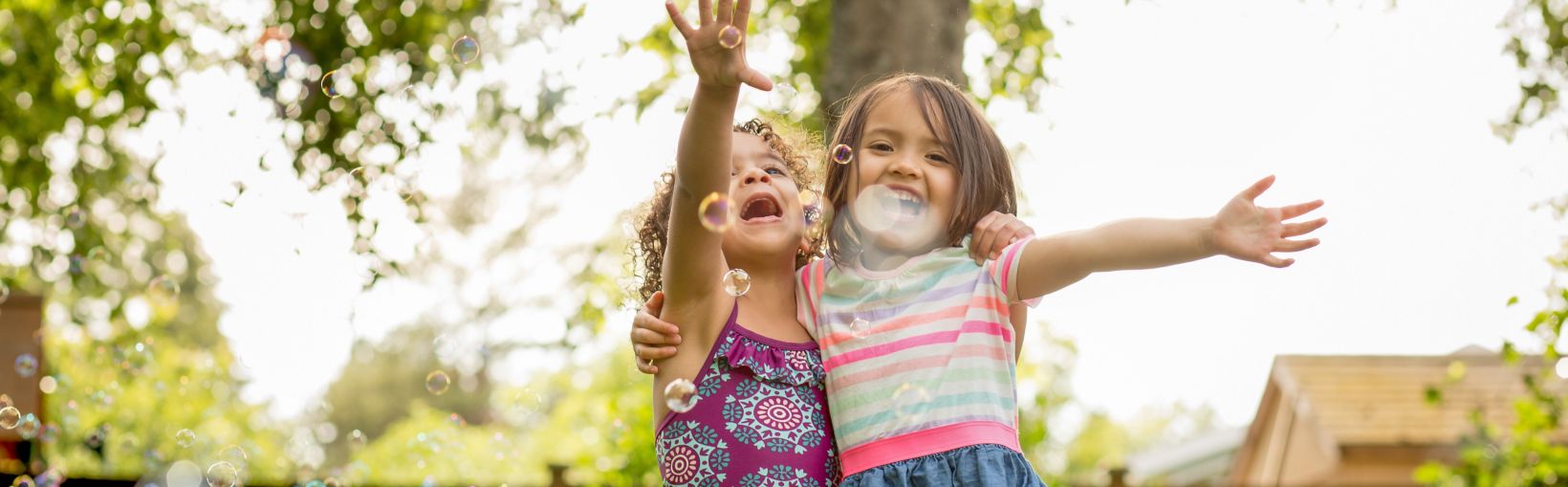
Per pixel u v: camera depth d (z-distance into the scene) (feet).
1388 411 30.01
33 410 15.20
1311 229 4.87
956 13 12.84
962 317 5.50
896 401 5.36
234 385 46.65
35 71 20.68
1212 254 4.96
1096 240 5.26
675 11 5.05
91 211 22.61
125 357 13.10
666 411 5.56
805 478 5.35
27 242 22.18
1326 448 30.22
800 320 5.83
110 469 24.52
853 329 5.55
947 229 5.80
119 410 36.68
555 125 19.70
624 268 7.51
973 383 5.39
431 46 19.99
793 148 6.88
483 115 20.03
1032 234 5.64
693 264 5.45
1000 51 20.06
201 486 11.99
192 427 42.01
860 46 12.54
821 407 5.59
